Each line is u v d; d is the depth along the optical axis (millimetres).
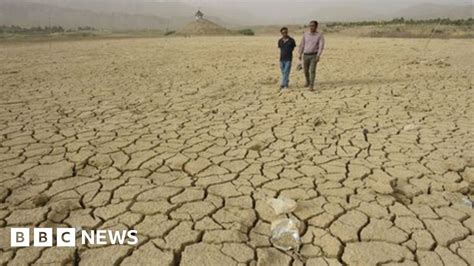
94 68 14664
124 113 7477
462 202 3902
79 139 5879
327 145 5574
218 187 4250
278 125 6594
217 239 3303
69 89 10117
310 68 9430
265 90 9820
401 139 5805
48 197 3984
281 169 4727
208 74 13055
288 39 9430
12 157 5125
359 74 12656
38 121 6891
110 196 4035
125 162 4961
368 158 5062
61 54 21078
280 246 3193
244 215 3672
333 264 3006
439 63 15180
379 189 4133
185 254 3113
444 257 3084
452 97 8742
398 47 24078
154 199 3973
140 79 11922
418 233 3381
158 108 7930
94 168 4773
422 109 7613
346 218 3611
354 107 7824
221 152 5320
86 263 2996
